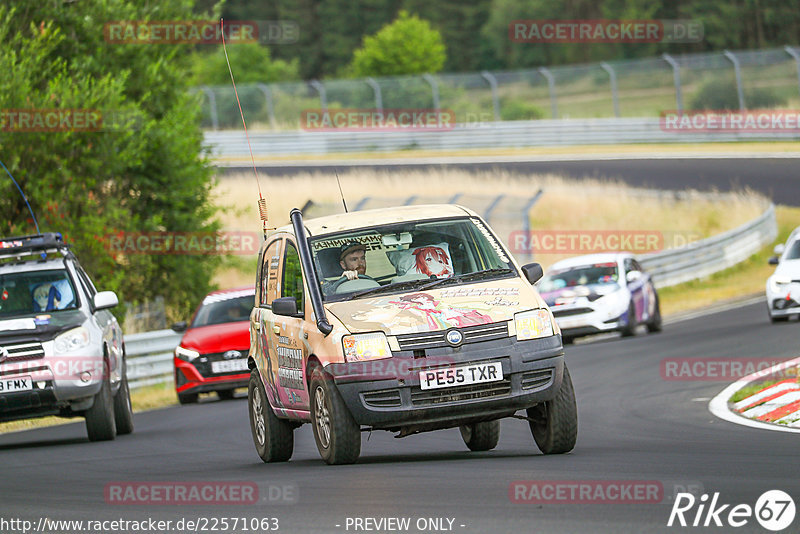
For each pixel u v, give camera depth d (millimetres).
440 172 156250
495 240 34781
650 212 140000
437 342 30797
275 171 172375
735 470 26984
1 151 77000
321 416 32000
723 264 123562
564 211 140125
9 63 77125
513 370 30781
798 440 32906
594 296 81562
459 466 30266
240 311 70625
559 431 31656
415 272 33719
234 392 70750
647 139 181875
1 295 49125
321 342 31578
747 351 62656
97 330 47844
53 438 52562
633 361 65125
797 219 136750
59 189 80125
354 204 140750
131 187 90125
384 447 39562
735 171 156875
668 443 34656
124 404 51250
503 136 187625
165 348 76312
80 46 86250
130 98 89875
